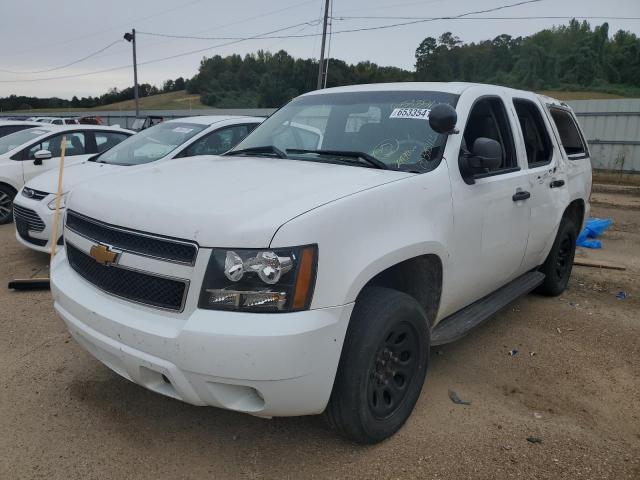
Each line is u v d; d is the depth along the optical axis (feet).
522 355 13.74
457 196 10.77
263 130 14.05
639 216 37.42
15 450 9.34
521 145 13.73
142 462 9.15
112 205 9.06
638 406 11.51
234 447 9.61
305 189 8.98
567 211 17.69
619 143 64.49
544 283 17.66
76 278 9.77
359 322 8.85
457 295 11.51
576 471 9.25
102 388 11.41
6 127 35.17
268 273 7.63
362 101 12.93
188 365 7.77
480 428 10.37
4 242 24.22
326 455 9.43
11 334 13.94
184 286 7.93
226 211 8.06
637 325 16.01
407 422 10.46
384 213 9.07
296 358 7.69
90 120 103.71
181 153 22.72
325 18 87.81
